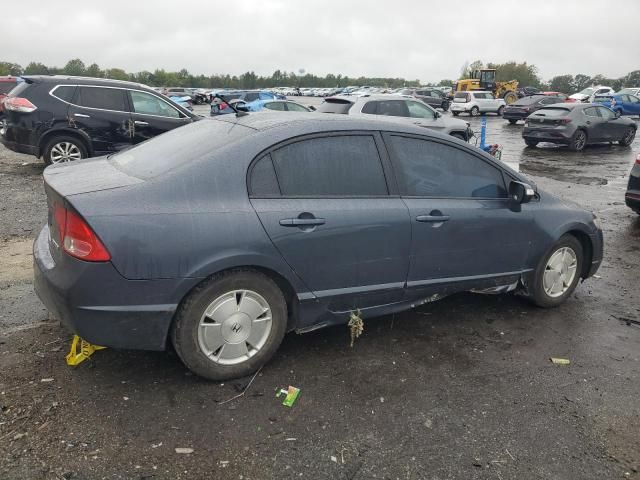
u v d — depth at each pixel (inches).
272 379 128.1
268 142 126.5
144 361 132.5
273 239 122.2
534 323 167.6
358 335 142.1
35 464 96.1
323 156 132.7
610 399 126.7
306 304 132.0
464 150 156.8
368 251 136.0
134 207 111.3
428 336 155.2
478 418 116.8
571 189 425.1
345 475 98.1
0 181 358.6
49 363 129.2
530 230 165.2
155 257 111.3
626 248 262.8
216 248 116.0
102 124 385.7
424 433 110.9
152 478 94.7
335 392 123.9
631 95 1336.1
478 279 159.3
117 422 108.9
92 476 94.3
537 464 103.3
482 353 146.4
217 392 121.4
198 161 120.4
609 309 182.5
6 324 147.9
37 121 369.4
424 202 145.5
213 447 103.4
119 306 111.3
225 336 122.8
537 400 124.9
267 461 100.6
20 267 193.8
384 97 542.6
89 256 107.6
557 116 681.0
